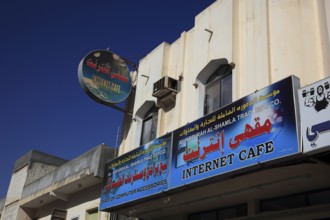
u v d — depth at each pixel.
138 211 12.20
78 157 16.80
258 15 10.70
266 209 9.58
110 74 14.69
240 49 11.02
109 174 12.80
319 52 9.22
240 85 10.57
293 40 9.58
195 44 12.84
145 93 14.73
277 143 7.42
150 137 14.30
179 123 12.57
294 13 9.88
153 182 10.59
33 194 20.09
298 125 7.17
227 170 8.33
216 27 12.01
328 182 8.18
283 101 7.59
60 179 17.55
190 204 10.73
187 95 12.69
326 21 9.12
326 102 6.82
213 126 9.12
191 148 9.58
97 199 15.85
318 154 6.83
